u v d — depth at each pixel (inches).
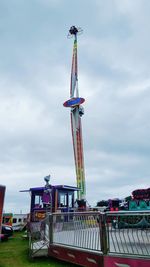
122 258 331.0
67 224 454.3
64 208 888.3
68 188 917.8
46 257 500.7
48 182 888.3
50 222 510.3
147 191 705.6
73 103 1993.1
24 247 634.8
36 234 575.2
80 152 1908.2
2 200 480.4
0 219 475.8
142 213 319.6
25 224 1088.8
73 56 2144.4
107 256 347.6
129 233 330.3
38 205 908.6
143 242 315.0
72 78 2082.9
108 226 354.3
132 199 727.1
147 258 307.7
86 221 398.9
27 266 451.5
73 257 422.0
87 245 392.2
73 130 1964.8
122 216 341.1
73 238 431.8
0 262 486.3
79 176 1834.4
